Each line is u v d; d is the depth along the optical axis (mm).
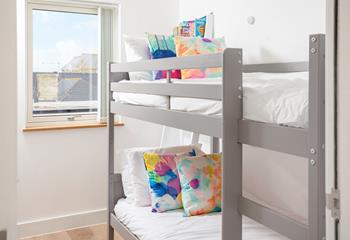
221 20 2816
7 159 852
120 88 2334
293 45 2176
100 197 3145
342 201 1061
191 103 1590
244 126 1272
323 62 1033
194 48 2297
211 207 2109
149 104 1980
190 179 2119
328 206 1092
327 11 1068
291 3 2180
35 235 2887
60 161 2969
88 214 3092
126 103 2322
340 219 1068
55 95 3037
